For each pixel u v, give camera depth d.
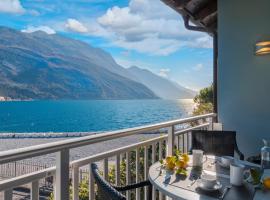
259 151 4.02
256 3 4.04
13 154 1.38
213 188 1.71
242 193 1.68
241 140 4.15
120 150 2.27
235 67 4.21
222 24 4.32
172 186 1.77
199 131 3.24
